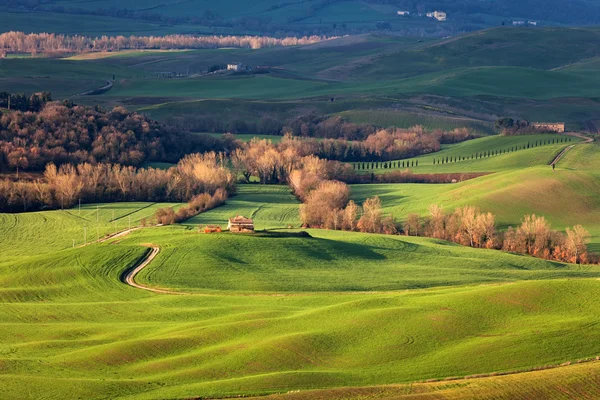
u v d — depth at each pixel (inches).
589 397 7667.3
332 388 7721.5
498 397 7603.4
